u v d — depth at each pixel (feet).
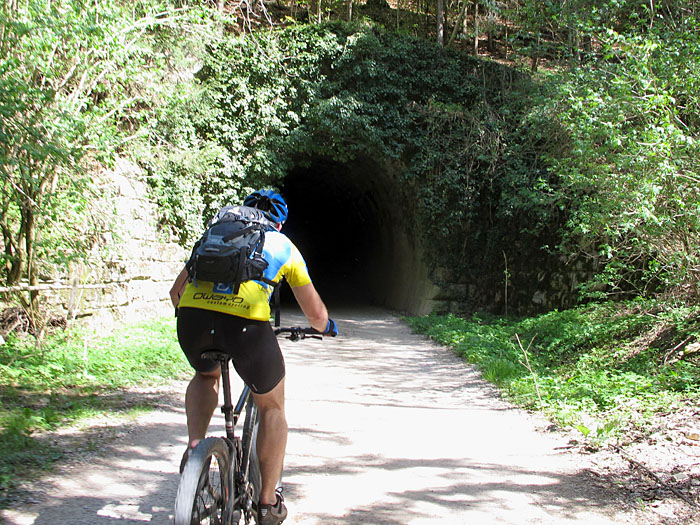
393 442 18.42
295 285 10.05
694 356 27.09
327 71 61.16
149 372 26.63
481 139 60.64
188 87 46.93
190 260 9.33
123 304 38.32
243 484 9.91
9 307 27.61
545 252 59.62
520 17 49.98
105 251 33.30
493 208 63.46
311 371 31.45
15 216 28.30
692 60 28.04
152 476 14.30
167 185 49.47
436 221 63.05
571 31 43.73
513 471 15.62
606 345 33.73
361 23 62.34
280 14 90.12
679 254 28.27
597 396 22.94
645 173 26.27
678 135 24.99
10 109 23.20
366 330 53.06
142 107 41.22
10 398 19.63
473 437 19.16
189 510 7.66
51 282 30.78
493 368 30.53
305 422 20.51
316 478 14.79
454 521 12.29
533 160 58.90
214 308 9.11
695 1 31.50
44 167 27.14
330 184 91.86
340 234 108.06
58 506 12.05
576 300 54.65
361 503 13.23
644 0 34.68
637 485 14.21
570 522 12.22
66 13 26.43
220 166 57.31
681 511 12.55
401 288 75.10
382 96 61.26
